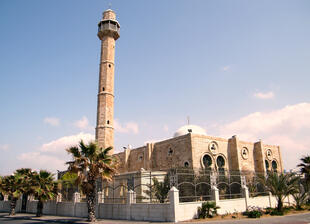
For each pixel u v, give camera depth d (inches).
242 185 1088.8
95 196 939.3
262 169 1684.3
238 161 1537.9
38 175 1139.3
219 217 843.4
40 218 1071.6
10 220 1059.3
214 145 1512.1
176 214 759.7
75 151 845.2
